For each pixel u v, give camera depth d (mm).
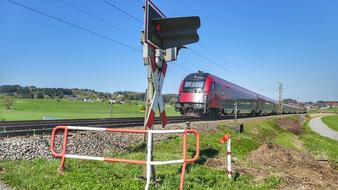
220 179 10773
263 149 18297
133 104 110750
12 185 8555
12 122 22703
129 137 17172
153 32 9055
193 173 11125
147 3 8680
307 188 10883
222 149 18188
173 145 16969
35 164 10719
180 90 37000
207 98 35875
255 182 10984
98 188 8500
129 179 9438
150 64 9250
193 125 25047
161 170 11297
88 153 13695
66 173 9594
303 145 34188
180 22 9133
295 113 117688
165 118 10305
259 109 62219
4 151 11516
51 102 104188
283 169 14625
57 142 13727
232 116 48438
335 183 12531
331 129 74500
